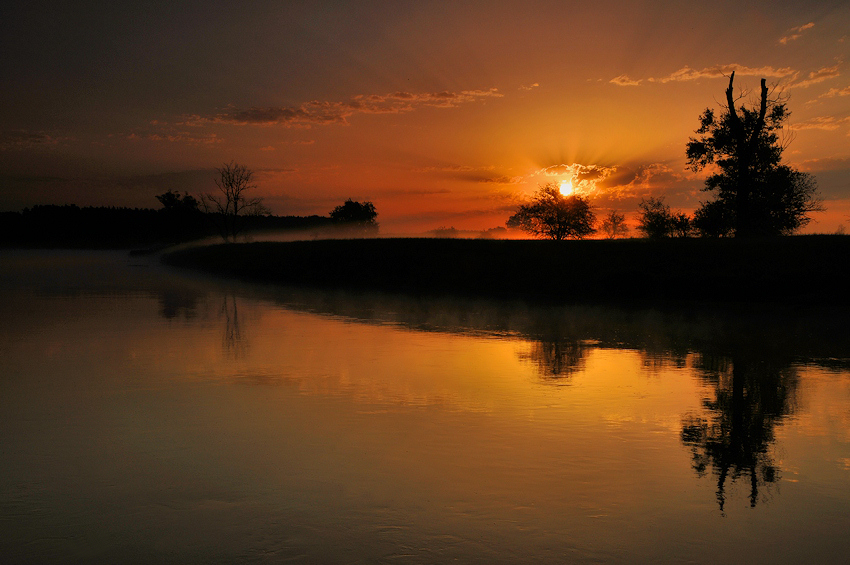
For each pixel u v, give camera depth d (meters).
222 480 7.25
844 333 20.44
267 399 11.23
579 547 5.61
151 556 5.48
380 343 18.14
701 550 5.58
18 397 11.38
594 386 12.39
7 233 152.75
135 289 39.62
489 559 5.38
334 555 5.45
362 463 7.81
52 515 6.33
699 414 10.28
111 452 8.29
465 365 14.64
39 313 25.86
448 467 7.66
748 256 35.78
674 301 31.08
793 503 6.62
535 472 7.50
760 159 47.22
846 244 35.00
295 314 25.89
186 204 121.31
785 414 10.28
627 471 7.56
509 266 41.75
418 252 49.50
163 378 13.09
